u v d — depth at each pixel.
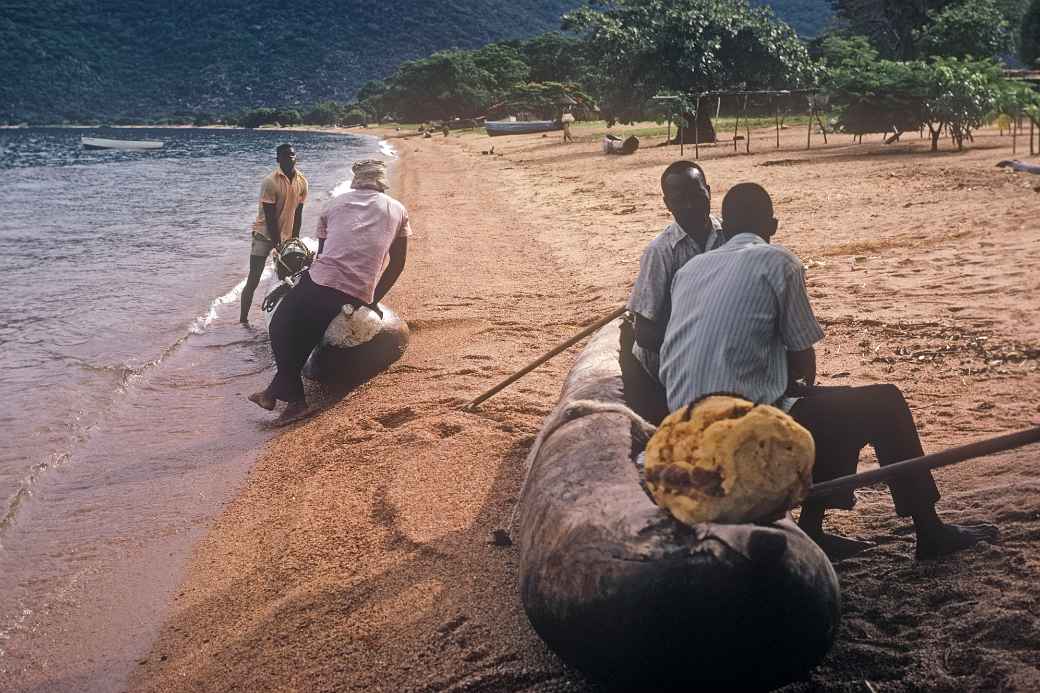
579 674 3.63
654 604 3.05
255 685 3.97
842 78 27.38
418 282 12.27
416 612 4.30
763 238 4.05
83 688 4.20
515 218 18.70
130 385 8.83
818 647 3.19
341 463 6.37
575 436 4.17
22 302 12.95
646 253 4.54
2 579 5.24
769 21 37.25
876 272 9.98
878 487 5.00
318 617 4.41
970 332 7.46
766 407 3.00
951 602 3.81
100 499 6.26
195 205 28.50
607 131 52.91
